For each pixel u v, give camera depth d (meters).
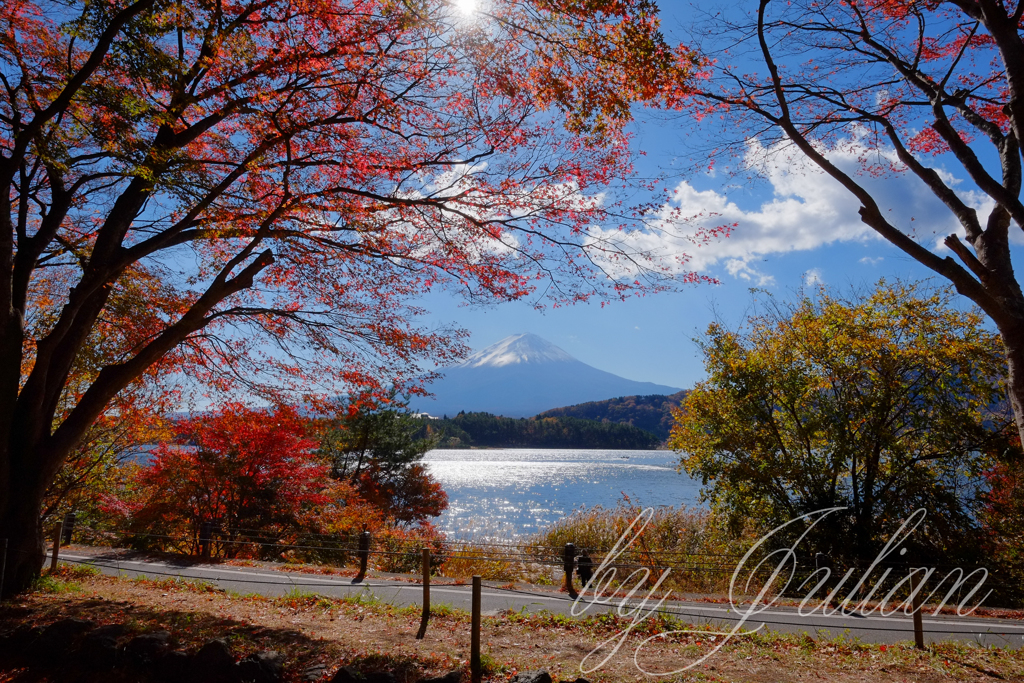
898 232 7.11
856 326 16.56
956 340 15.71
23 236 10.34
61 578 11.42
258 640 7.56
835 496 16.61
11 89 9.12
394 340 12.35
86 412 10.13
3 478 9.41
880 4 8.82
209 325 13.34
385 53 8.89
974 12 7.25
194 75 9.33
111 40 7.98
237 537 16.55
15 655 7.73
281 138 8.80
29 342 14.94
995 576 14.66
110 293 11.70
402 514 30.00
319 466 18.44
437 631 8.40
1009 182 7.09
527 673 6.39
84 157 9.91
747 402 16.92
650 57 7.94
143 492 19.12
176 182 9.44
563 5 7.68
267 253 11.28
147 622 8.16
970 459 15.88
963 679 6.84
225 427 16.14
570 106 8.60
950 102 8.21
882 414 16.19
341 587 12.26
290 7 8.41
